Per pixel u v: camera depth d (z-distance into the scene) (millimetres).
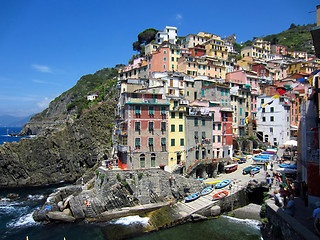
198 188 56188
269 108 92000
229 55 144375
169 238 41531
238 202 52562
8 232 47625
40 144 91250
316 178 30812
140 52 144250
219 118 72500
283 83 104875
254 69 121688
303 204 33156
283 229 27359
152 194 54094
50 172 90938
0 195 74375
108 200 51562
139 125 57969
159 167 59188
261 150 82812
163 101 61375
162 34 135125
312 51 183500
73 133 96562
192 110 67250
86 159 94625
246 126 92125
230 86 94938
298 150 46969
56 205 54688
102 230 45250
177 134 62594
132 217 49625
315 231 23844
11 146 88125
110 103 103750
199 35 139250
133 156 56750
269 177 56000
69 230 46719
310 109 31797
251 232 42594
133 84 65688
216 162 65188
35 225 50344
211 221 47250
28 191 78375
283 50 175250
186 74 94188
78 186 62438
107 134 97750
